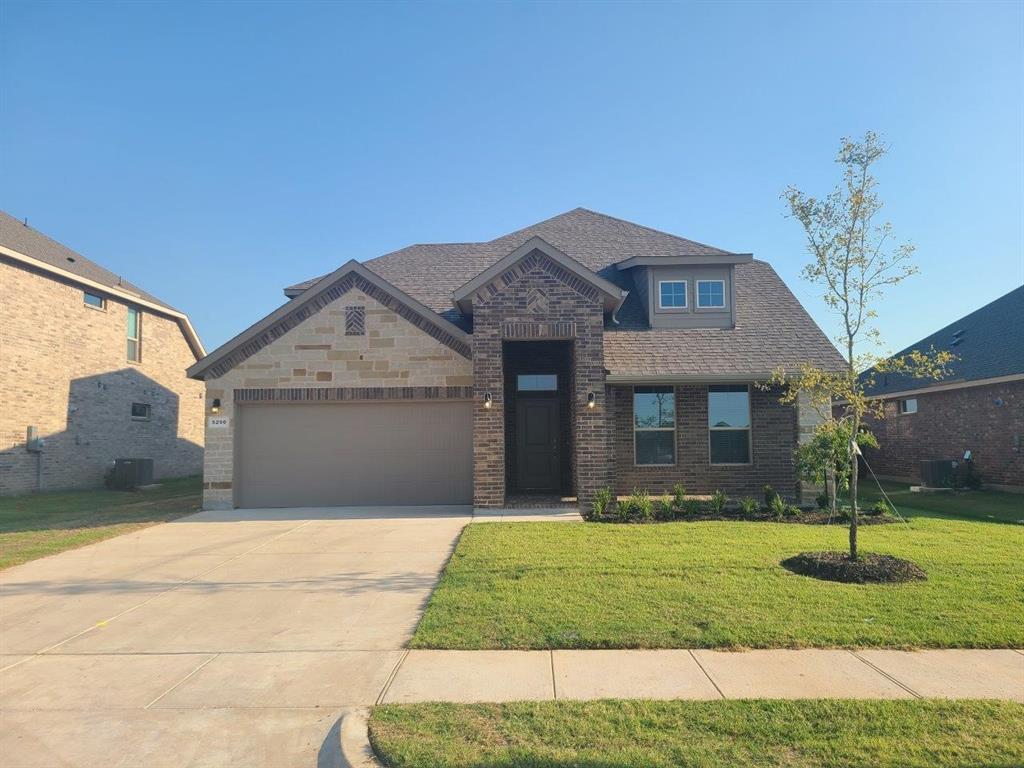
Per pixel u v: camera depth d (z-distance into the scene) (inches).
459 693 205.8
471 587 313.4
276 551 421.4
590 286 568.7
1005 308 853.2
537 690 206.5
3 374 749.9
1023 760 159.0
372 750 171.5
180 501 701.3
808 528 455.5
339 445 615.2
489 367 562.9
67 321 842.8
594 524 478.6
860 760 159.9
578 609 278.4
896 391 876.0
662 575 328.2
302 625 277.1
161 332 1032.2
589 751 166.2
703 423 634.8
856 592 296.8
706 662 225.9
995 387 727.7
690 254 702.5
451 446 613.3
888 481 887.7
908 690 201.5
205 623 282.5
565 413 659.4
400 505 608.7
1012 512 562.3
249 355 609.6
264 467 614.9
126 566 388.2
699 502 539.5
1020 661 224.4
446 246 796.6
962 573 327.9
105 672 231.3
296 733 187.3
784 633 246.5
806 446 535.2
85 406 868.0
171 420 1053.2
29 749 180.1
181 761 173.6
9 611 303.9
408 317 607.8
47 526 528.4
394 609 296.7
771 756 162.6
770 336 644.7
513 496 628.4
